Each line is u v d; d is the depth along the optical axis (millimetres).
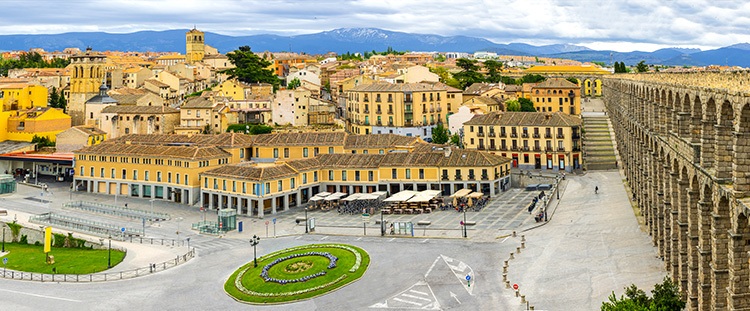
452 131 195375
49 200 156375
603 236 95188
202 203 145625
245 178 134500
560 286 76188
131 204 150875
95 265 101375
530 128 163375
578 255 87375
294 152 165750
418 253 97312
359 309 75500
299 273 90250
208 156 152250
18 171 192875
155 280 91312
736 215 46406
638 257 82062
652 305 53281
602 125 196000
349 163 149250
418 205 132125
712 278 52969
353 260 95188
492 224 113438
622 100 145000
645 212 97062
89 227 125625
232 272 93688
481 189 141500
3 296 85438
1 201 153625
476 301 74688
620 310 53938
